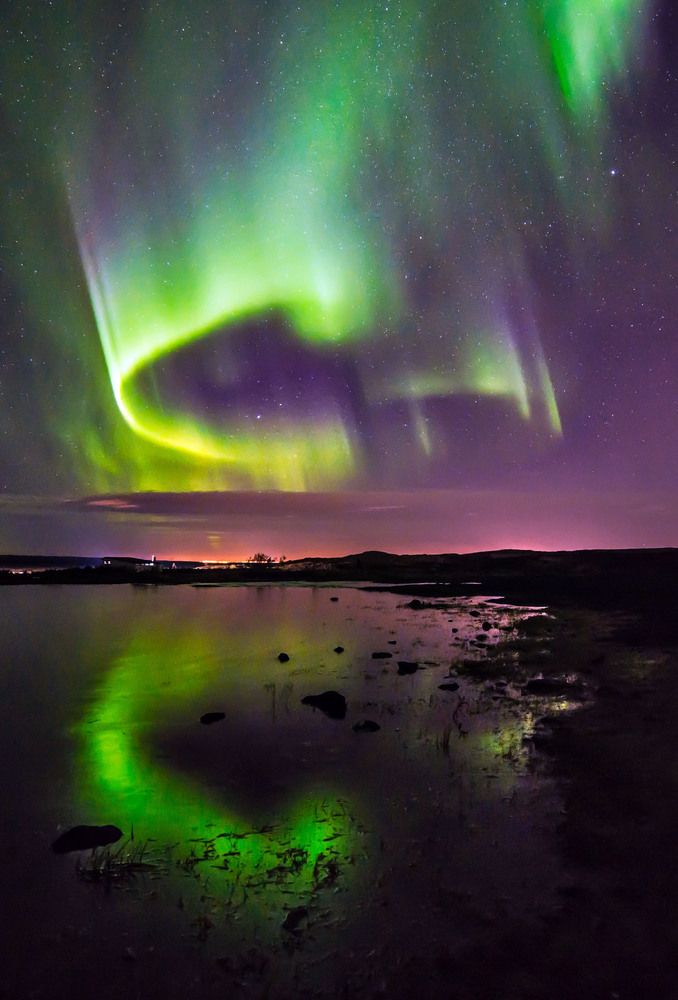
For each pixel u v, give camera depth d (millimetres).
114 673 10070
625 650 11164
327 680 9531
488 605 20047
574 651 11242
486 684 9102
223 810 4957
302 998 2928
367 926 3451
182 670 10297
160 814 4906
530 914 3525
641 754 5945
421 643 12789
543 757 6004
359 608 19484
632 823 4566
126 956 3242
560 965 3111
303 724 7250
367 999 2910
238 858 4215
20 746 6543
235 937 3383
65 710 7918
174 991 2986
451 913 3549
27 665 10680
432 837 4441
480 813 4809
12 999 2941
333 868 4055
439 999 2900
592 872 3943
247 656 11477
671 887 3754
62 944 3344
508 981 3008
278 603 21016
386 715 7582
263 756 6188
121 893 3814
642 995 2906
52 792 5363
